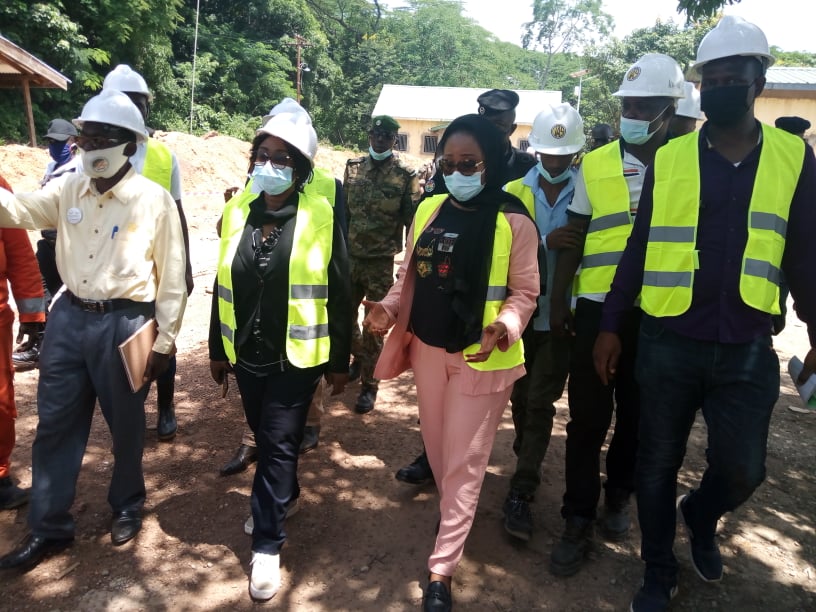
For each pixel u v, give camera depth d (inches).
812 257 93.6
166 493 140.0
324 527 130.6
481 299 102.7
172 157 149.6
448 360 106.4
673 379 98.8
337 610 108.0
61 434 115.0
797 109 631.2
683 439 103.2
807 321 96.8
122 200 112.0
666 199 98.0
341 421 180.1
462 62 2348.7
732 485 99.0
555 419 184.7
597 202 114.5
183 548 122.2
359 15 1908.2
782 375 231.0
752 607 109.8
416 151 1373.0
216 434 167.6
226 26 1369.3
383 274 188.7
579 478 117.6
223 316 117.0
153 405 183.8
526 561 121.7
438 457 115.3
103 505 134.6
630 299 105.7
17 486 137.4
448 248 104.6
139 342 113.9
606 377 107.2
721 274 93.8
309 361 113.3
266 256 112.5
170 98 1098.1
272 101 1355.8
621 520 128.3
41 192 114.7
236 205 119.0
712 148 96.1
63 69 861.2
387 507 138.5
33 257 132.0
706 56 92.0
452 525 105.7
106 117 104.7
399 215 187.0
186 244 156.3
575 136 123.6
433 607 103.4
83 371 115.5
